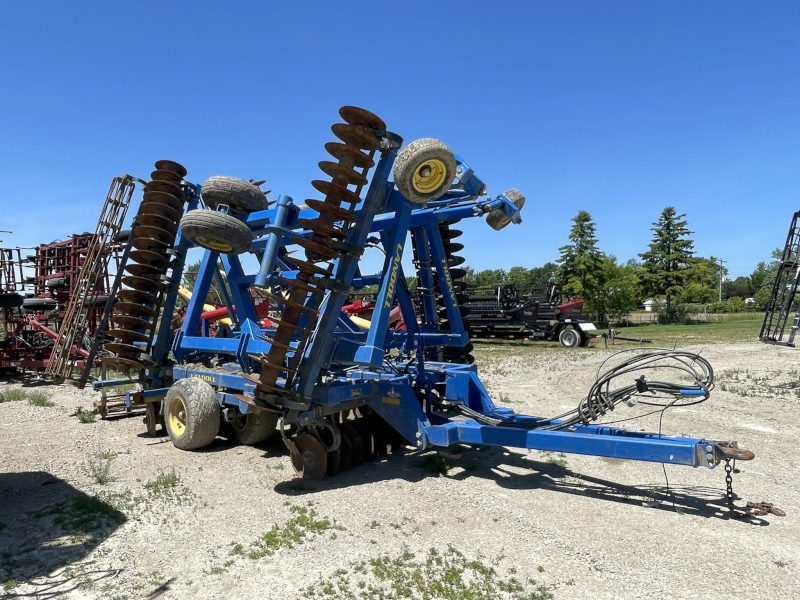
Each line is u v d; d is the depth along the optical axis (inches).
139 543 164.7
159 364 306.7
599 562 152.0
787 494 203.5
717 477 223.5
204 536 169.3
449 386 265.6
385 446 258.4
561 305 985.5
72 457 252.2
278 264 306.7
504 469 236.1
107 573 147.2
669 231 1904.5
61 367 338.3
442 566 149.7
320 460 221.1
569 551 158.6
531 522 179.2
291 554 157.2
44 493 205.9
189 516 184.5
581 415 205.2
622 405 377.1
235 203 257.8
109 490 209.6
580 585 140.2
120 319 291.4
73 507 191.2
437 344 279.9
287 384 213.8
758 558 153.8
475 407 259.4
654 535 169.0
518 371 569.9
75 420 330.0
